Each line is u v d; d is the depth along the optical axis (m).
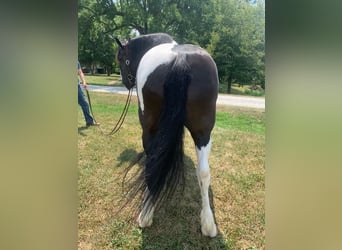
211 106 1.48
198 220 1.79
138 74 1.63
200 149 1.52
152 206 1.60
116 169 2.30
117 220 1.80
